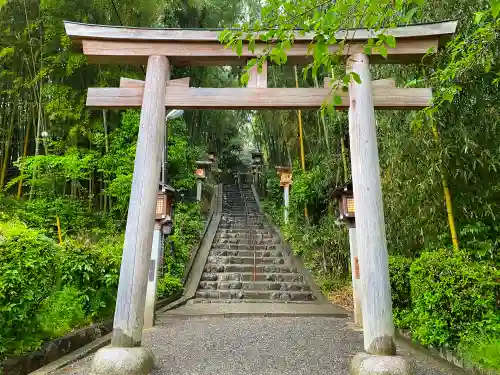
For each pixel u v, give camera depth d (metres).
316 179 9.82
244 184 19.39
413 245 5.24
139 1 8.53
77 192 9.54
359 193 3.39
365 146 3.45
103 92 3.75
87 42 3.74
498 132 3.99
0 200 7.51
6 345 2.79
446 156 4.09
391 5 2.46
